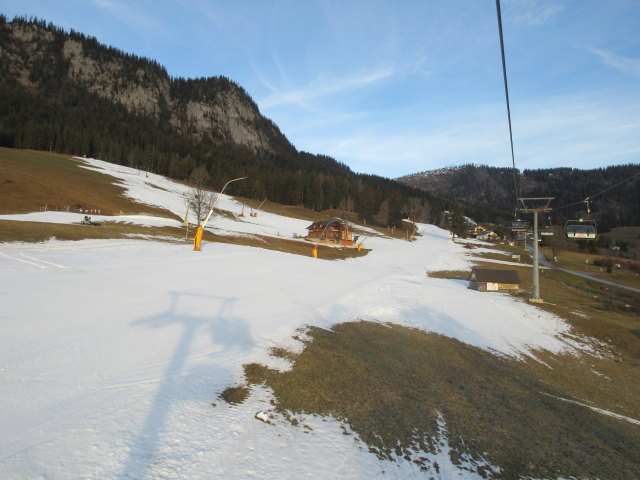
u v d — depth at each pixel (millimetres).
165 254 26094
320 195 140625
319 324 14742
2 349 7809
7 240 21922
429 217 169750
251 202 121438
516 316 23219
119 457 4984
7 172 61469
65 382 6906
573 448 8094
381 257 59281
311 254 50938
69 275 15820
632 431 9906
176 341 10070
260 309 15008
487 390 10750
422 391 9672
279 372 9320
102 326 10211
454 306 23797
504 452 7289
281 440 6281
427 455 6637
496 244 108125
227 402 7289
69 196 58062
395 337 14953
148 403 6586
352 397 8562
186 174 139750
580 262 72438
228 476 5074
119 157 134875
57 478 4363
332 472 5641
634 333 23391
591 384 13789
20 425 5348
